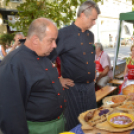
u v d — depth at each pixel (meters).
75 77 1.89
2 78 1.04
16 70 1.07
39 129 1.26
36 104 1.22
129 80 3.01
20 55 1.13
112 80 4.21
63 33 1.77
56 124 1.34
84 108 1.98
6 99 1.03
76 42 1.82
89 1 1.74
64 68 1.92
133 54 3.17
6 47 3.86
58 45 1.74
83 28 1.83
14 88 1.05
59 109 1.34
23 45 1.21
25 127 1.11
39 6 3.03
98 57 3.71
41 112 1.24
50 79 1.26
